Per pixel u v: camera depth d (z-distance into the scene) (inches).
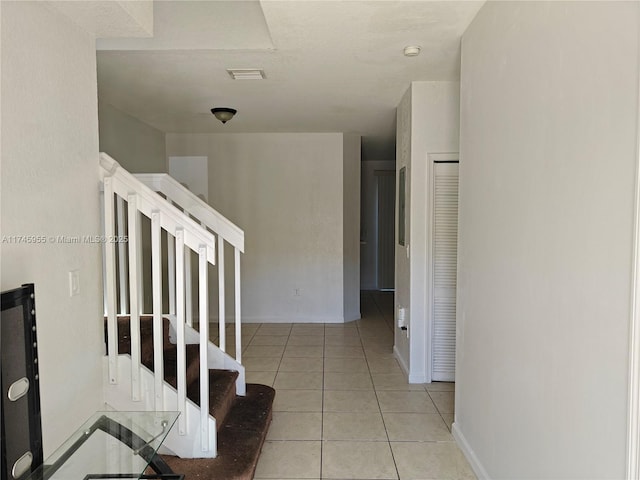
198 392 102.5
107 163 86.1
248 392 120.5
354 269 237.1
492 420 80.0
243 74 126.8
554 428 57.2
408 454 99.8
